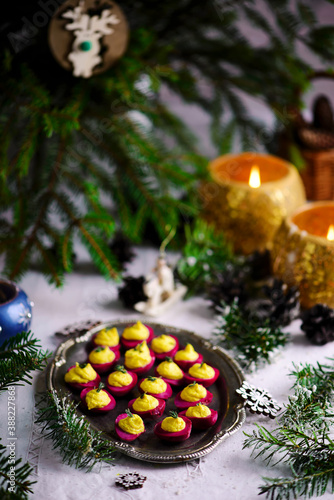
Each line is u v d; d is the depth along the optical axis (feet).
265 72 3.43
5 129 2.93
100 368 2.67
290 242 2.98
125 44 2.99
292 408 2.52
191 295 3.16
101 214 3.09
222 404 2.58
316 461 2.37
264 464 2.45
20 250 3.05
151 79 2.97
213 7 3.28
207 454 2.48
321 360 2.84
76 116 2.86
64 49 2.94
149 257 3.43
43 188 3.17
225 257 3.23
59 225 3.58
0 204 3.06
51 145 3.19
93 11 2.91
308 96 5.02
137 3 3.19
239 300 3.02
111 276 3.04
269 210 3.22
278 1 3.31
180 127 3.44
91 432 2.44
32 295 3.17
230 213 3.26
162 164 3.17
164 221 3.15
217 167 3.50
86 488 2.37
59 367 2.69
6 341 2.52
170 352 2.75
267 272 3.18
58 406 2.48
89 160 3.30
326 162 3.60
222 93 3.64
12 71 3.01
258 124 3.62
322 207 3.17
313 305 2.99
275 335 2.84
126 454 2.41
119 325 2.92
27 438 2.51
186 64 3.54
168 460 2.38
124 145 3.19
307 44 3.34
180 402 2.54
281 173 3.49
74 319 3.03
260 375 2.77
